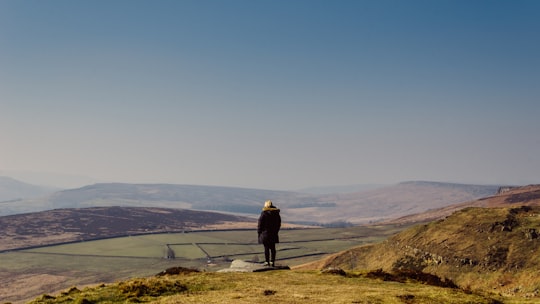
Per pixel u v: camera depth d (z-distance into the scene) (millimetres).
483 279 120938
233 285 23516
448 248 146250
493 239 135875
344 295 20500
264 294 20750
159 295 21141
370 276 28406
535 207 154000
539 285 99812
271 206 31375
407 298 20062
